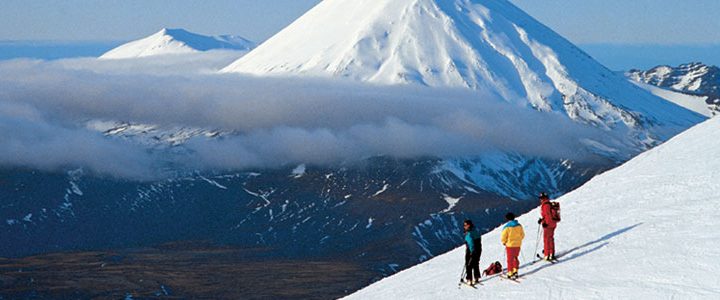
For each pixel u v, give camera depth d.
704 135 36.28
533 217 33.72
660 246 21.25
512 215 23.05
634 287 18.83
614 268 20.72
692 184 27.34
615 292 18.91
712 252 19.47
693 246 20.36
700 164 30.17
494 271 24.48
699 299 17.06
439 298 23.53
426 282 27.25
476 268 23.62
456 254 31.94
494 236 32.25
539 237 27.22
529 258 24.94
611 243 23.22
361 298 28.92
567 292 20.00
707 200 24.62
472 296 22.45
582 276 20.97
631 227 24.31
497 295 21.69
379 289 29.61
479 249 23.58
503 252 27.77
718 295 16.97
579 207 30.83
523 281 22.17
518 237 22.62
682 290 17.81
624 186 31.67
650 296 17.97
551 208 23.36
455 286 24.38
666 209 25.11
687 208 24.36
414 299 24.73
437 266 30.22
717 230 21.09
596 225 26.14
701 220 22.53
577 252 23.56
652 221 24.14
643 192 28.98
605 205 29.28
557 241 25.75
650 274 19.33
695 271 18.64
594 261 21.95
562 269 22.19
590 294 19.31
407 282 28.80
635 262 20.62
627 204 27.98
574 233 26.06
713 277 17.97
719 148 31.92
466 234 23.61
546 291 20.61
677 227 22.53
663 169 31.91
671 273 18.95
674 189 27.58
